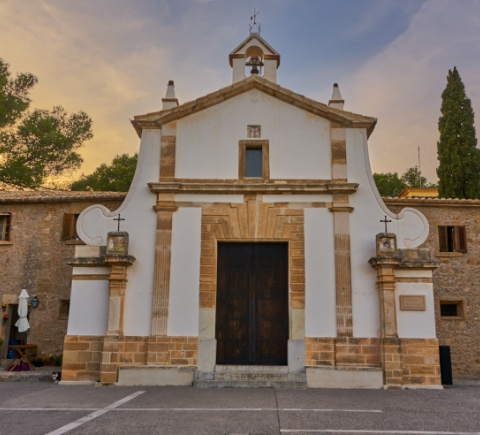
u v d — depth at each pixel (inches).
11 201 731.4
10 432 272.5
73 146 1142.3
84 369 510.9
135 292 527.2
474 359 660.7
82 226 547.8
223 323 532.7
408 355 500.4
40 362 674.2
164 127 569.9
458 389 491.8
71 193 775.7
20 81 1055.0
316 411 346.6
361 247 533.0
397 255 515.5
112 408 353.4
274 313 534.3
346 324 511.8
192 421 306.0
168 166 558.6
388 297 506.0
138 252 537.6
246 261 547.2
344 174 552.4
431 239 691.4
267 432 277.3
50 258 721.0
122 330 516.1
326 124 569.3
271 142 565.9
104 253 536.7
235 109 574.9
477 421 315.3
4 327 709.3
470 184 889.5
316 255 533.6
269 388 475.5
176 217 544.7
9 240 732.0
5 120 1018.7
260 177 558.9
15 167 982.4
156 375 498.9
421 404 384.8
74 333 518.6
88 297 527.2
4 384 507.2
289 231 541.0
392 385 485.4
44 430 277.6
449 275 681.0
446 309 688.4
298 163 559.8
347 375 494.3
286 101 574.9
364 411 348.8
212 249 538.3
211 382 481.4
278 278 542.0
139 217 547.2
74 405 368.2
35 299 706.8
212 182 556.1
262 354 525.0
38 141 1069.1
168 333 516.1
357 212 542.6
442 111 950.4
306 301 522.9
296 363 508.4
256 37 639.1
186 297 525.7
